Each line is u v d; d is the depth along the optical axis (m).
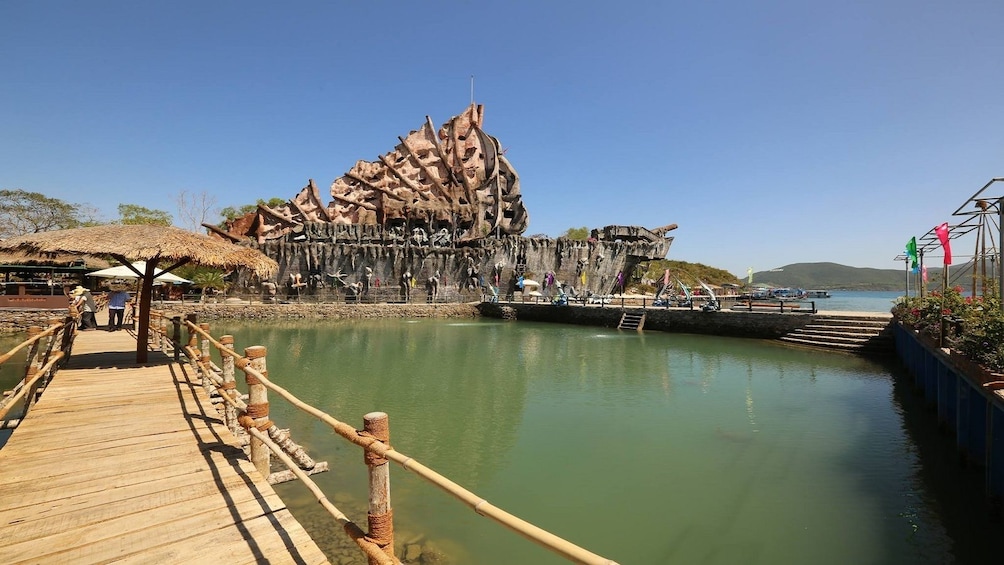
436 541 7.29
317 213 61.16
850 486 9.17
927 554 6.93
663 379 19.19
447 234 56.75
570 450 11.36
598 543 7.38
